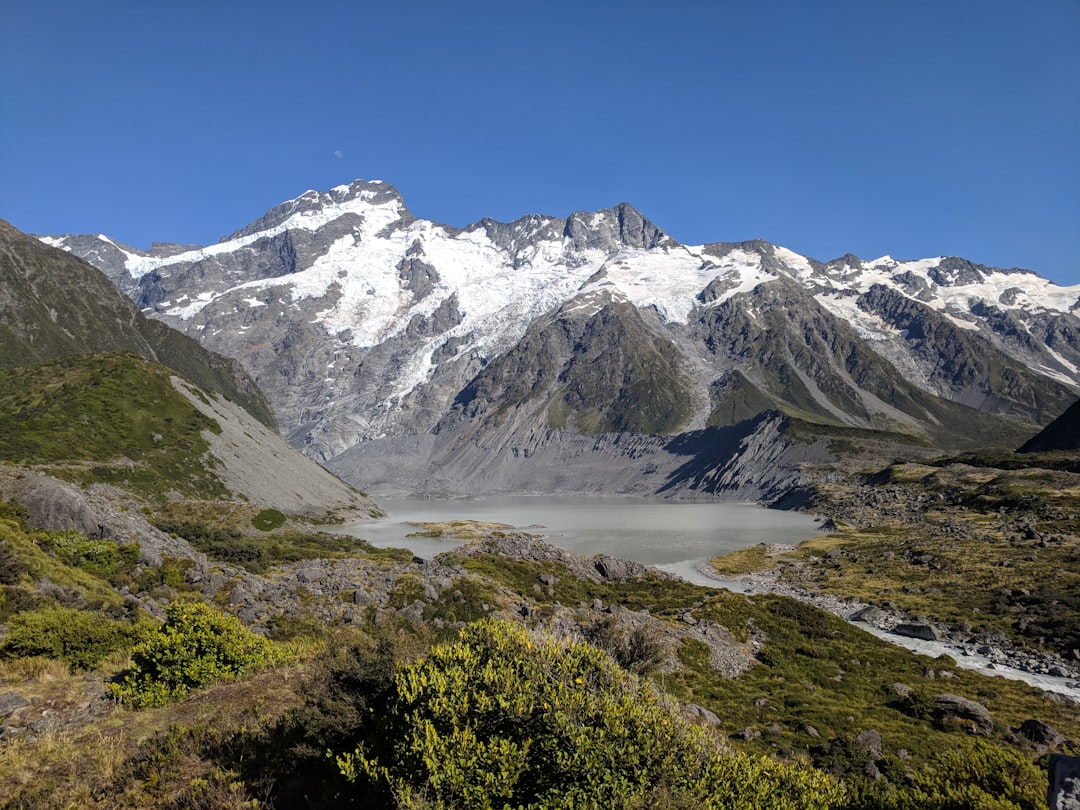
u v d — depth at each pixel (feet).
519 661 39.60
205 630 62.75
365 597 132.46
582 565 211.61
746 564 319.88
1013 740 99.81
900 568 285.23
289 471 457.68
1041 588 226.38
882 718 107.76
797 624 165.27
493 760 30.96
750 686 118.83
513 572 187.62
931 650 171.32
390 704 37.04
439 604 136.56
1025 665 156.97
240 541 217.36
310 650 69.56
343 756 36.45
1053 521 348.18
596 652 42.22
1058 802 29.19
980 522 375.04
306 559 206.08
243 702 51.08
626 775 32.65
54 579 93.91
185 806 35.83
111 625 70.64
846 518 476.54
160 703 55.36
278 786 37.27
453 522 491.31
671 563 328.49
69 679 61.52
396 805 30.35
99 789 38.42
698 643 134.82
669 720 37.04
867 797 46.93
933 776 50.67
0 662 62.39
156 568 129.29
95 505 144.66
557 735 32.81
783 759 83.71
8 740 46.78
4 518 117.08
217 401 468.34
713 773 35.40
